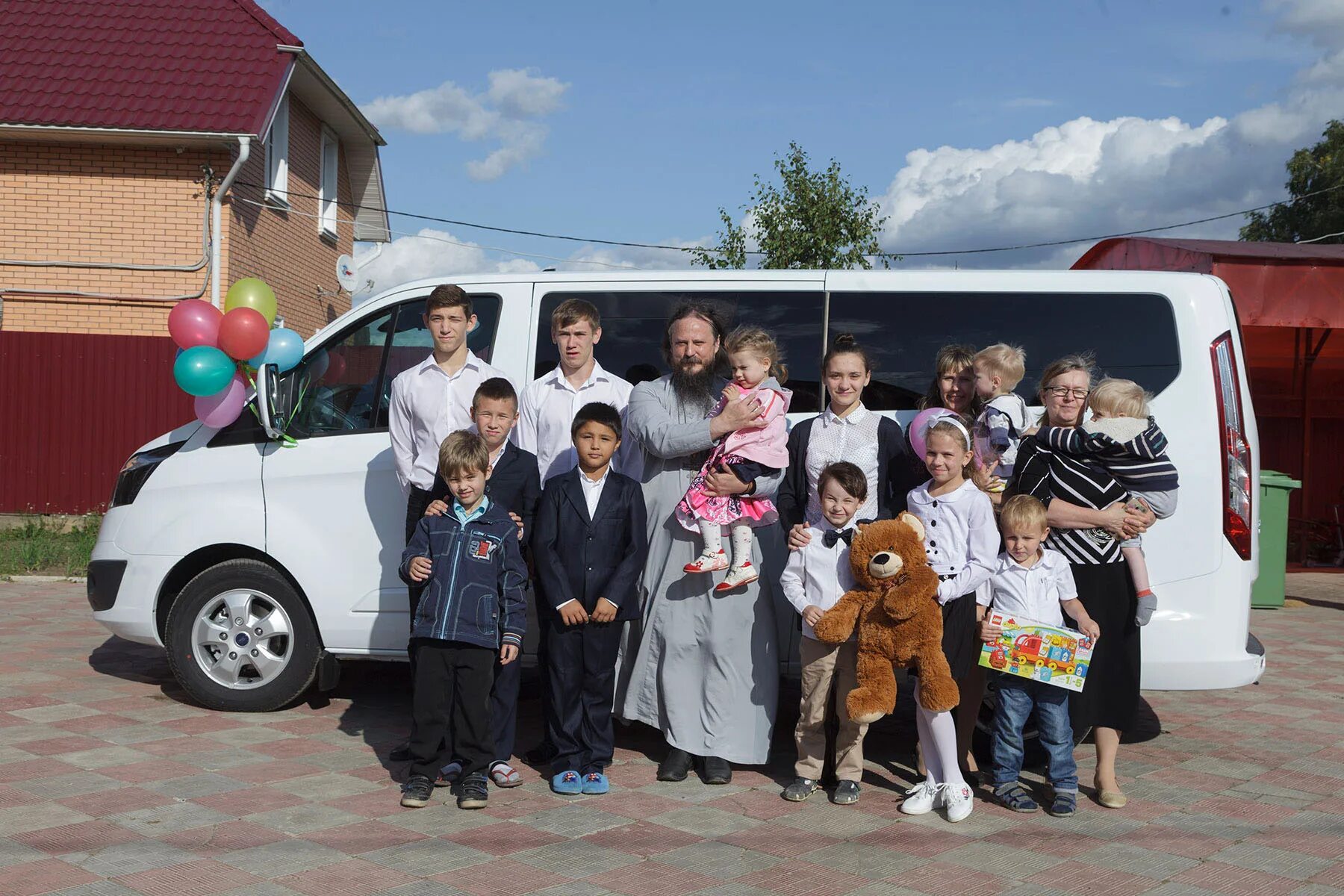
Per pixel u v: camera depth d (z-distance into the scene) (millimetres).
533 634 5613
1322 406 15484
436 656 4578
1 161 14250
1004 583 4574
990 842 4215
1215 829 4398
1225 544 5105
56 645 7789
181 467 6078
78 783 4738
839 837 4258
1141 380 5266
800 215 19172
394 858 3947
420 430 5160
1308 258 11023
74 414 13914
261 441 6016
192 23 15344
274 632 5891
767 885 3762
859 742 4703
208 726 5715
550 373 5414
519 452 4969
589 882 3764
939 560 4500
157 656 7430
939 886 3773
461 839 4160
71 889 3619
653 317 5730
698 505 4750
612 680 4883
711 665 4891
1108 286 5418
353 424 5922
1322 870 3957
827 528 4754
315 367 6023
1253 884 3814
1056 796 4586
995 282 5520
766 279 5684
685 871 3873
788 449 5000
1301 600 11766
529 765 5211
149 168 14266
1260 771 5273
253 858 3918
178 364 5754
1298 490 15469
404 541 5707
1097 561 4590
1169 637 5062
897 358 5492
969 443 4578
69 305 14297
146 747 5305
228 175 14055
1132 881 3832
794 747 5621
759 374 4668
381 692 6574
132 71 14562
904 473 4895
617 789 4844
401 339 5910
